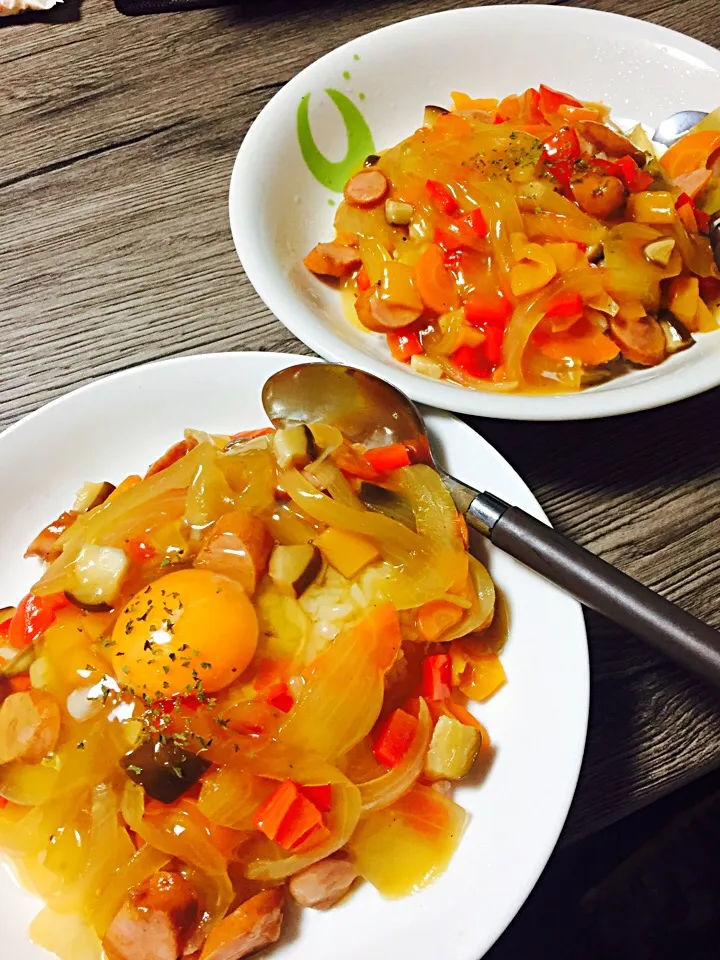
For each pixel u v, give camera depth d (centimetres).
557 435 31
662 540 29
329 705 23
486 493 26
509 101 41
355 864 23
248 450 27
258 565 25
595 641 27
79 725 23
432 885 22
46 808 23
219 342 35
